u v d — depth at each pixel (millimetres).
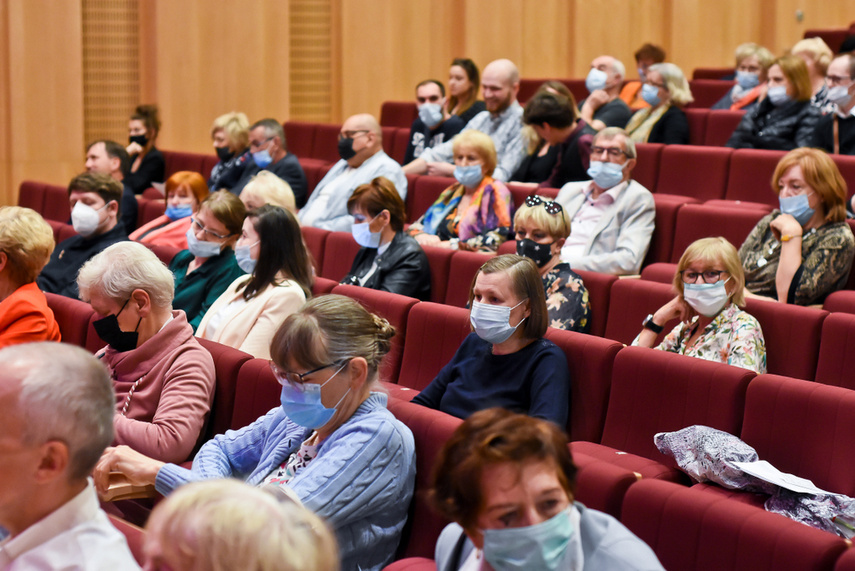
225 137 7090
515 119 6383
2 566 1295
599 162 4559
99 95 8289
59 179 8102
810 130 5836
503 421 1346
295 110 9141
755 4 10875
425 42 9508
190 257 4156
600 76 7246
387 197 4117
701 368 2578
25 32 7832
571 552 1370
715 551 1810
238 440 2510
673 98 6586
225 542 955
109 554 1321
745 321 3035
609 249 4562
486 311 2750
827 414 2328
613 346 2764
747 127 6094
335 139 7879
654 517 1904
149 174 7598
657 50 8258
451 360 3002
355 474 2117
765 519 1774
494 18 9586
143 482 2324
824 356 3029
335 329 2164
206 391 2758
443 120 6957
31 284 3295
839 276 3777
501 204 4930
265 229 3402
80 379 1333
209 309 3562
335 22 9156
